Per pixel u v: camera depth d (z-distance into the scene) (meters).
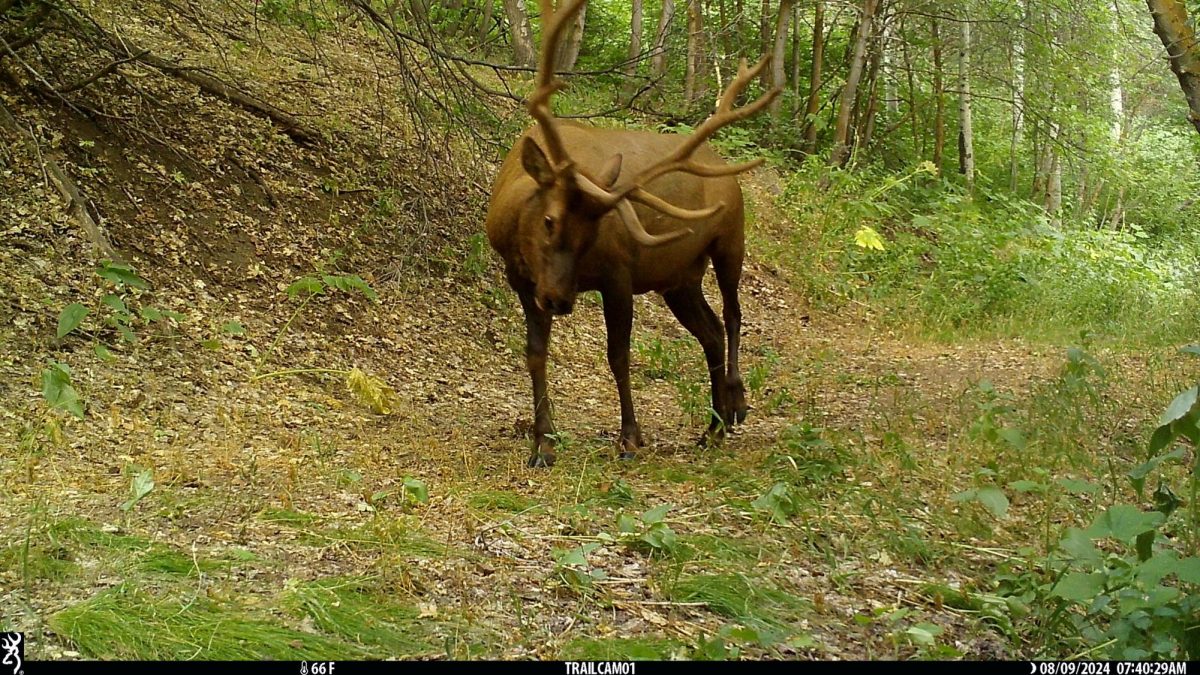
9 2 7.90
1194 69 6.54
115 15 10.02
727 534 4.73
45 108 8.23
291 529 4.34
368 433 6.14
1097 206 25.27
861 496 5.22
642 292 6.48
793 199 14.05
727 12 18.28
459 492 5.04
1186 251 20.69
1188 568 3.20
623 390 6.20
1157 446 3.66
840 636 3.84
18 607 3.44
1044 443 5.95
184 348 6.79
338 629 3.49
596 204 5.23
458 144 10.71
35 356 6.13
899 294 12.59
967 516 5.01
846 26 18.80
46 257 7.03
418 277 8.83
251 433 5.80
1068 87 17.86
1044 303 13.01
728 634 3.54
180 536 4.17
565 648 3.51
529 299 5.89
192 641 3.30
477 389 7.65
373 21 9.16
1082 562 4.09
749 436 6.75
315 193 9.08
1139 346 10.45
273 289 7.88
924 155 20.30
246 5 11.66
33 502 4.34
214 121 9.20
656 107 15.39
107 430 5.44
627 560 4.34
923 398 7.93
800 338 10.84
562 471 5.56
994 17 17.55
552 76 5.12
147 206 7.99
